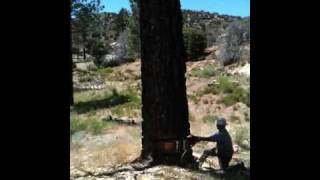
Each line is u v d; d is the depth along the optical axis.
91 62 47.09
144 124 8.17
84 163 7.96
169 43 8.16
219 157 7.42
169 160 7.85
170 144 7.94
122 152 8.91
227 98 19.25
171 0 8.20
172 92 8.10
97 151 9.25
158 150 7.95
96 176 6.75
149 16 8.20
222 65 31.61
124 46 46.28
